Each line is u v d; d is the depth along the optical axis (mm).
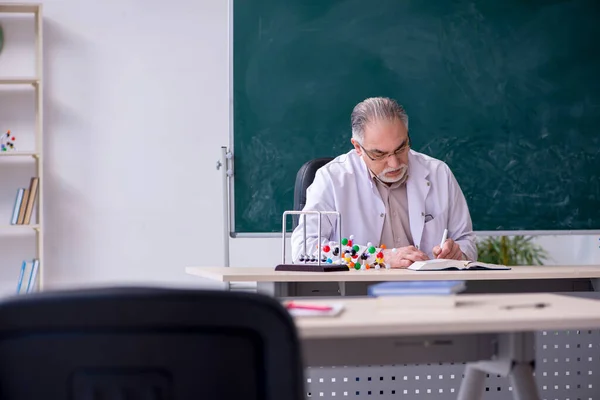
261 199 4094
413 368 2385
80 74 4578
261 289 2354
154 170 4645
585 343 2531
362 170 2971
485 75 4258
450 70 4234
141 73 4625
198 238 4688
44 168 4547
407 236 2986
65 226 4566
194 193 4680
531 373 1295
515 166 4266
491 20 4258
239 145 4094
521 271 2443
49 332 872
